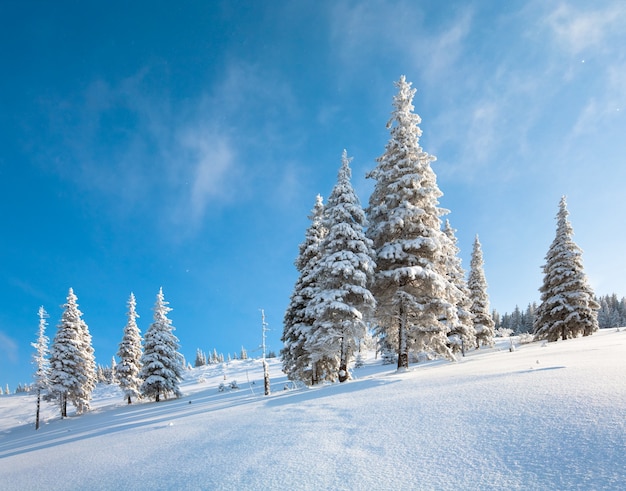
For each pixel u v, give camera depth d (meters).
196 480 5.29
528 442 4.30
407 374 12.60
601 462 3.48
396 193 18.22
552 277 32.47
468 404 6.29
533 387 6.46
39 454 11.64
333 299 17.67
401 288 17.36
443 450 4.64
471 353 32.41
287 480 4.58
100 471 7.13
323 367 25.16
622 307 100.88
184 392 49.81
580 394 5.50
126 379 45.22
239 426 8.25
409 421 6.05
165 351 41.62
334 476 4.45
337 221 19.36
